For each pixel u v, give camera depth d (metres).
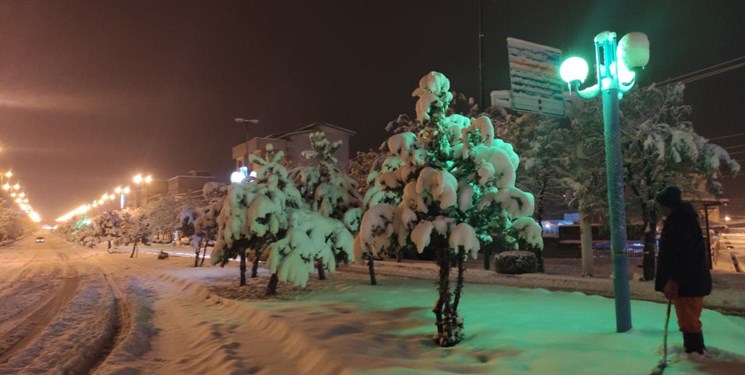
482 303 10.02
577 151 15.84
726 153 14.02
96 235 69.38
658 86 16.73
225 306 12.35
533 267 17.42
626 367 5.26
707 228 19.42
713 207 23.33
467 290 12.30
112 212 53.97
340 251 13.97
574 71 7.79
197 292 15.40
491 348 6.45
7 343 9.73
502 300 10.35
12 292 18.23
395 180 7.62
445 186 6.77
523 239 7.33
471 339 7.11
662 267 5.52
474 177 7.17
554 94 13.05
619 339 6.49
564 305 9.58
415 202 7.24
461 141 7.49
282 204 13.05
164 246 59.03
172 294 15.99
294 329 8.01
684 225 5.42
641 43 7.35
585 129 15.79
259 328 9.20
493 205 7.14
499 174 7.18
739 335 7.22
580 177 15.96
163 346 8.54
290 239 12.55
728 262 21.66
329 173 15.45
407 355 6.46
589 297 10.58
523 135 18.42
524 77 12.61
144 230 42.34
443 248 7.27
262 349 7.62
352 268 23.28
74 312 12.83
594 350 6.03
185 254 41.84
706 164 13.91
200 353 7.76
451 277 17.47
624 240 7.18
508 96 12.65
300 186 15.54
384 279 16.73
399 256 7.77
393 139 7.26
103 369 6.82
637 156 14.73
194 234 25.56
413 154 7.16
